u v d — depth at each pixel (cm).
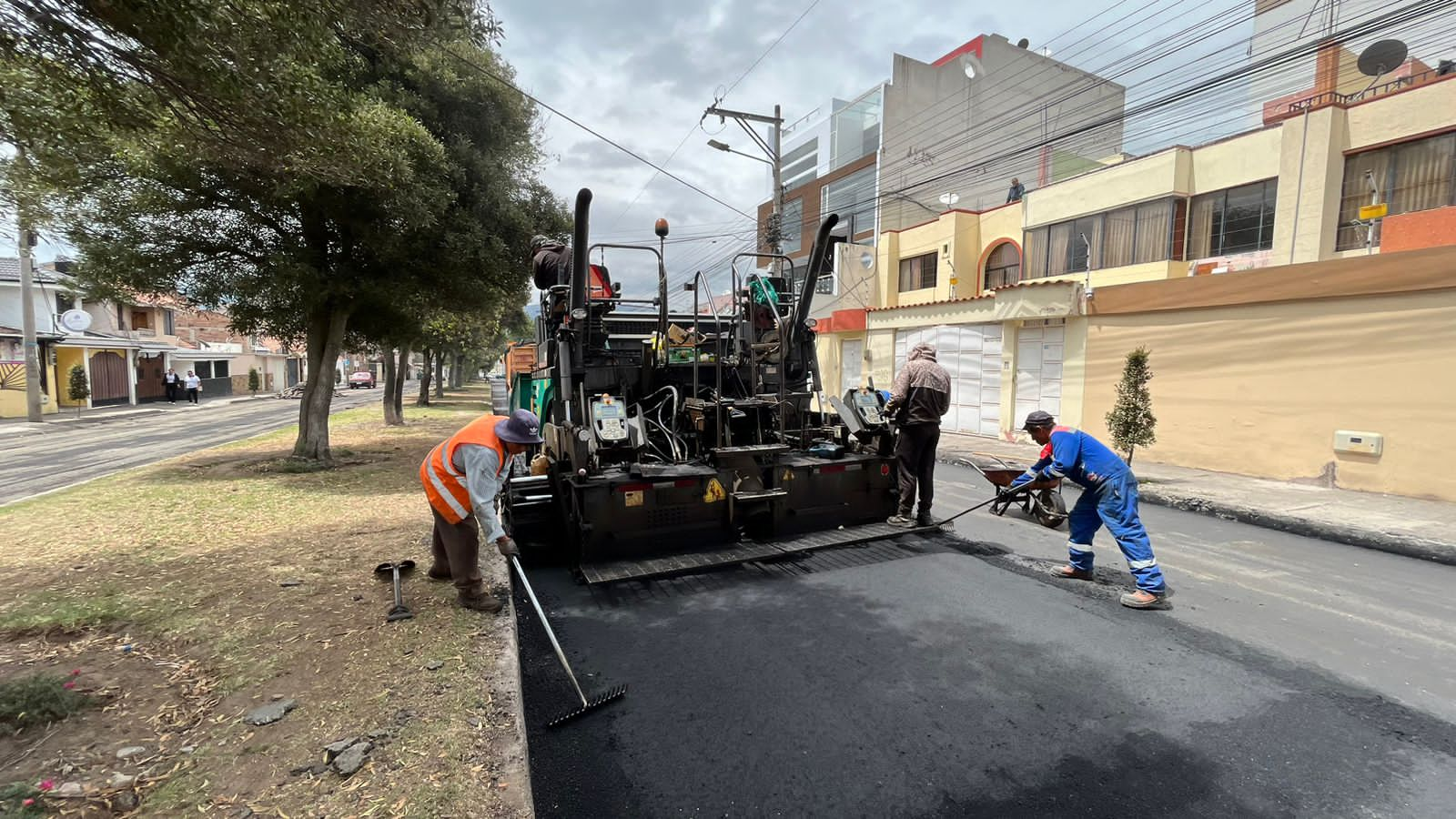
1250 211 1209
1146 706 317
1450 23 1260
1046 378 1276
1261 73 1520
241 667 322
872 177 2567
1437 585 503
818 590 479
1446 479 749
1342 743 287
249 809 218
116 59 316
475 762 246
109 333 3123
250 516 654
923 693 330
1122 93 2797
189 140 407
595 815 240
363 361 6681
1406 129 1023
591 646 386
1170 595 475
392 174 716
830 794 252
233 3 310
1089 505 491
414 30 378
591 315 555
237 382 4153
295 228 919
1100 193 1424
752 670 355
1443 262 736
